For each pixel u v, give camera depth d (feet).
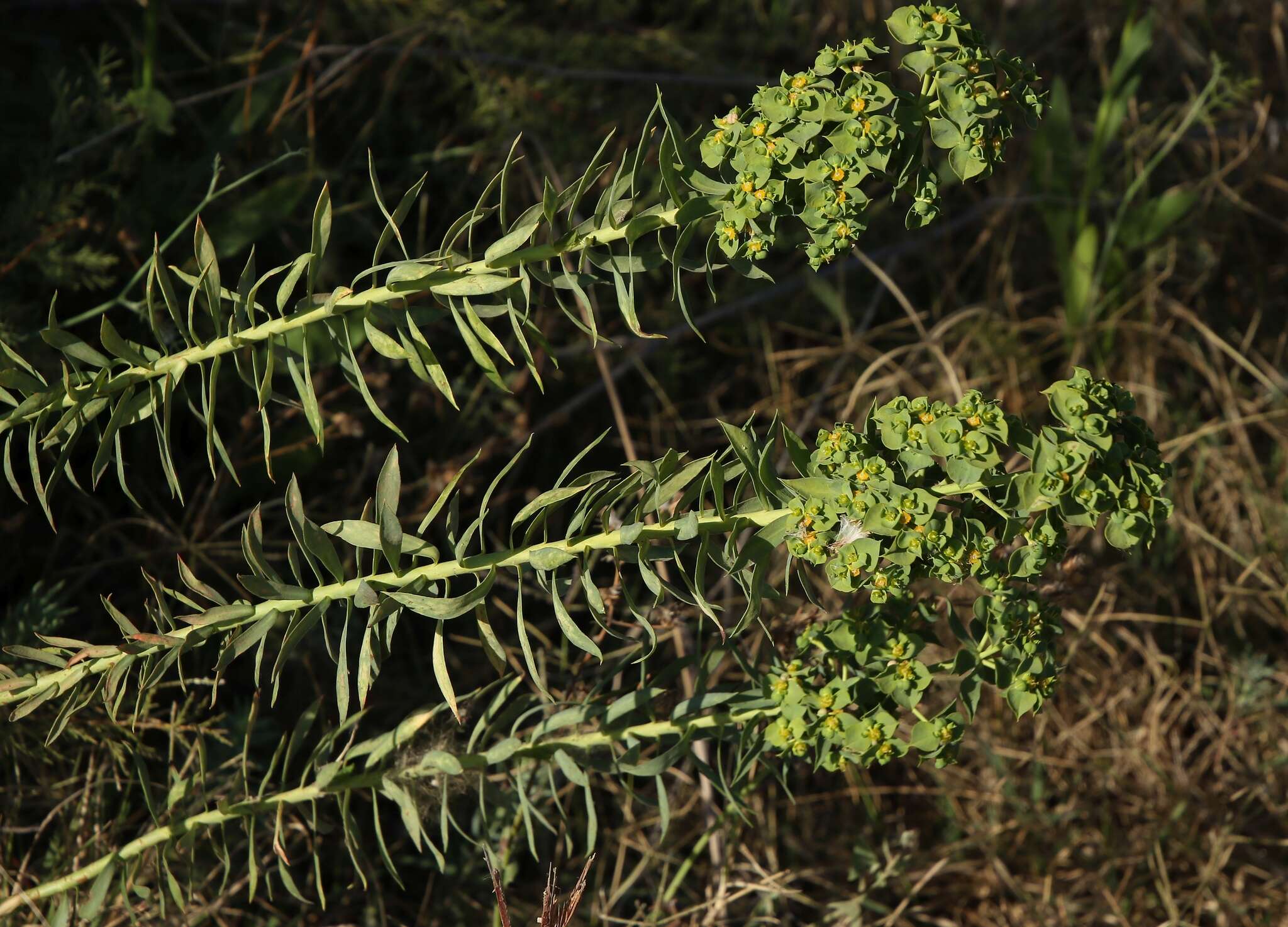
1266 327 9.55
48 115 7.48
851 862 7.20
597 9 9.16
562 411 8.05
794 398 8.96
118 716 5.94
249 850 5.55
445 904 6.72
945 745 4.36
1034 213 9.44
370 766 5.05
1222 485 8.68
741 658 4.76
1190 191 9.02
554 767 6.84
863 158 3.63
